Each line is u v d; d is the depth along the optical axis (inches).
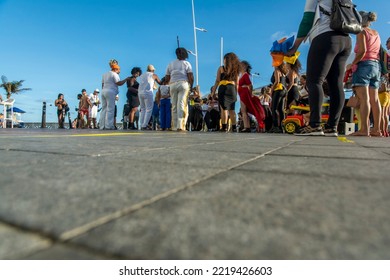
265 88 403.2
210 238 19.0
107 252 17.2
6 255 16.5
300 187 33.3
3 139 109.2
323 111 327.9
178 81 287.7
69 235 19.1
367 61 197.8
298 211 24.5
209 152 70.2
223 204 26.3
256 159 58.9
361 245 18.1
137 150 72.3
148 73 350.3
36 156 58.4
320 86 167.8
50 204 25.5
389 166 50.4
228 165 49.8
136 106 388.2
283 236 19.3
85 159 54.7
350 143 113.0
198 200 27.5
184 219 22.3
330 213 24.0
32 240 18.3
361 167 49.1
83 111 571.8
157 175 39.7
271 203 26.8
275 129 315.6
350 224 21.5
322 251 17.4
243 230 20.3
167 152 68.6
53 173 40.1
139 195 29.0
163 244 18.1
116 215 23.0
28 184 33.1
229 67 291.7
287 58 283.3
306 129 178.9
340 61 168.4
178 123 293.0
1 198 27.2
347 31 156.6
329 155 67.7
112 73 367.9
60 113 633.0
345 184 35.1
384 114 231.8
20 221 21.2
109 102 368.2
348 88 325.1
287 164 52.1
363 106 204.4
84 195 28.7
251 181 36.4
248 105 316.2
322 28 160.2
